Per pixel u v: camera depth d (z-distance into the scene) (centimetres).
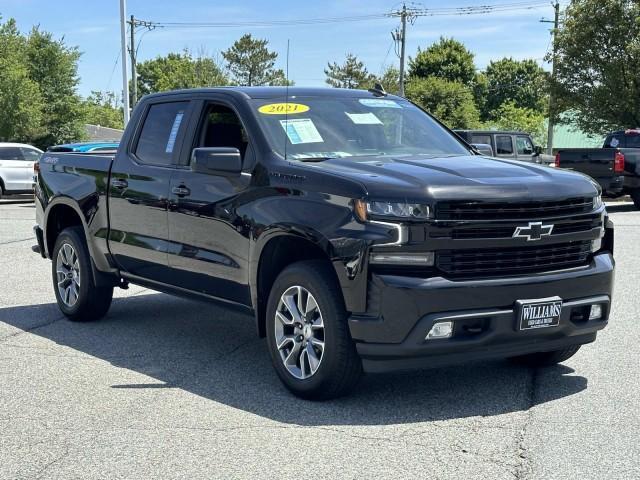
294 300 529
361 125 614
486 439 452
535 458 423
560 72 3353
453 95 6300
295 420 486
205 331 734
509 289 483
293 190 524
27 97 4228
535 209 492
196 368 608
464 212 474
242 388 555
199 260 607
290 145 569
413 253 469
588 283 517
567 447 439
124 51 2967
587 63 3288
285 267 536
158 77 10000
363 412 500
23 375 589
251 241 549
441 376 579
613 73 3164
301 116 598
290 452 434
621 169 1881
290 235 517
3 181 2330
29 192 2375
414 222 468
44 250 809
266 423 481
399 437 456
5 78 4200
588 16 3209
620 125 3284
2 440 457
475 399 525
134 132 697
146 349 667
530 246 495
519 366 606
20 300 880
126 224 685
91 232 726
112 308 841
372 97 666
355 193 483
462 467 411
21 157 2380
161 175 645
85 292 747
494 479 396
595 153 1917
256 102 600
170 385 563
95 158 738
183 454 432
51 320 781
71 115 4834
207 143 622
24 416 498
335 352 495
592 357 630
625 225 1580
